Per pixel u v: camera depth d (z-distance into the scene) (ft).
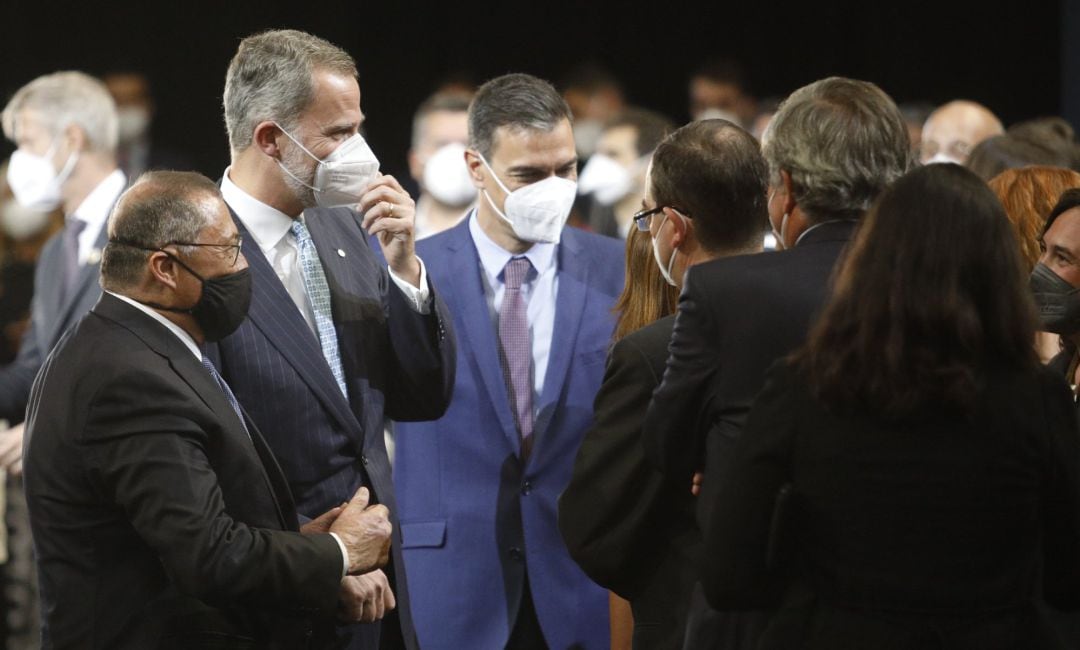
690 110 77.05
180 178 24.54
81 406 23.21
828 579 19.20
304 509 26.53
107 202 45.34
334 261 28.19
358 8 73.77
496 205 31.76
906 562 18.69
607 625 32.12
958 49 74.74
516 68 75.72
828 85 21.83
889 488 18.65
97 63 70.85
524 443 32.04
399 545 28.30
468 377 31.96
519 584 31.63
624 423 23.97
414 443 32.55
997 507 18.71
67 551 23.47
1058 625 24.32
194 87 71.77
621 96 75.05
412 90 74.90
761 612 20.65
